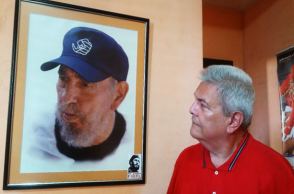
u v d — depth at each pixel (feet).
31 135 3.18
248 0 5.90
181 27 4.19
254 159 2.60
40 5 3.33
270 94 5.37
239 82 2.56
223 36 6.28
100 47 3.58
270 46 5.43
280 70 4.85
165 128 3.89
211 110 2.59
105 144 3.49
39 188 3.14
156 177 3.75
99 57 3.56
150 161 3.75
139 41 3.80
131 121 3.65
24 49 3.23
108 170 3.47
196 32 4.28
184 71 4.11
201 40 4.29
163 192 3.76
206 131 2.65
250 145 2.74
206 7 6.22
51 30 3.36
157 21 4.04
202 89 2.70
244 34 6.40
